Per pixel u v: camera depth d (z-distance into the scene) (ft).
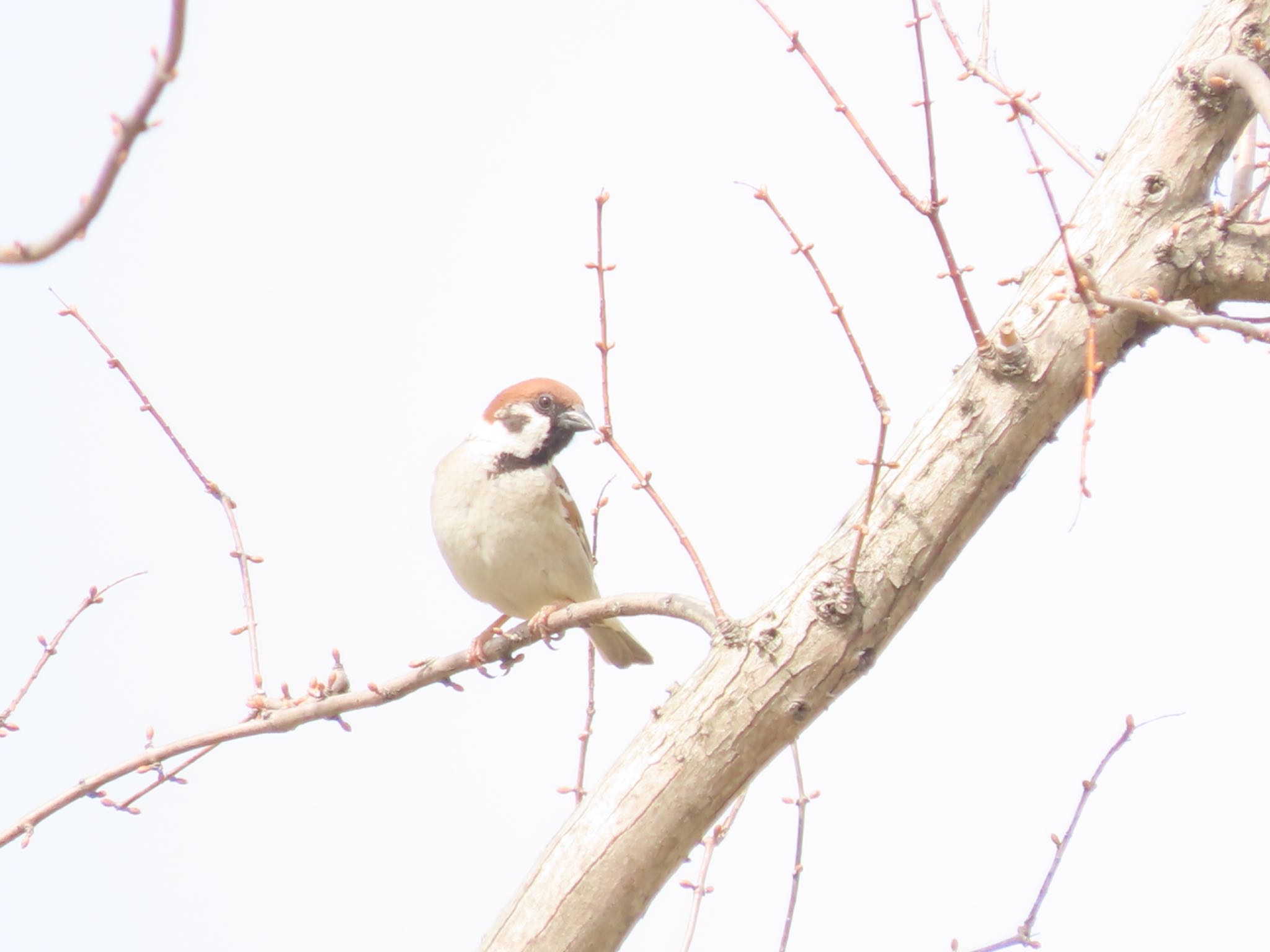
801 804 28.32
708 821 24.62
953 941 27.94
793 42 23.34
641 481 25.02
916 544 24.79
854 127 23.31
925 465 25.17
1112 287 25.41
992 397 25.16
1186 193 25.85
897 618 24.76
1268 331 20.81
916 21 22.39
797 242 22.24
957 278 23.95
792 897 27.89
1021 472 25.29
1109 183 26.25
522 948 24.18
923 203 23.08
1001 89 27.22
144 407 29.50
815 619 24.53
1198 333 21.48
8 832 27.58
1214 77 25.52
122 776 28.32
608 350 24.48
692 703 24.73
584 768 29.07
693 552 25.07
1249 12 26.16
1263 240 25.38
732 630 24.84
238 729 28.81
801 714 24.45
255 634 29.35
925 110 22.44
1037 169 22.39
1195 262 25.40
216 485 29.63
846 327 22.18
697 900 27.63
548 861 24.68
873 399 22.35
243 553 29.63
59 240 15.81
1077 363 25.08
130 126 15.39
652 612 26.53
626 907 24.39
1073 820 27.96
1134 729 27.78
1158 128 26.20
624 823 24.36
